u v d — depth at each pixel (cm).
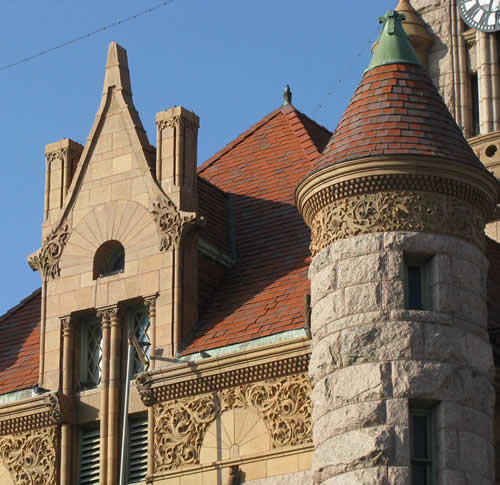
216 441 4931
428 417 4575
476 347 4662
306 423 4794
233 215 5631
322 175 4784
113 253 5394
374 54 5053
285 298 5116
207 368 4991
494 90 6894
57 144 5600
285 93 6175
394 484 4459
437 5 7112
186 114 5406
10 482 5247
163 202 5297
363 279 4666
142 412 5131
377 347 4588
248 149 6019
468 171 4750
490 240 5875
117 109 5500
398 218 4706
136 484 5047
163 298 5197
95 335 5344
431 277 4691
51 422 5225
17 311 5812
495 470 4756
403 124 4819
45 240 5466
